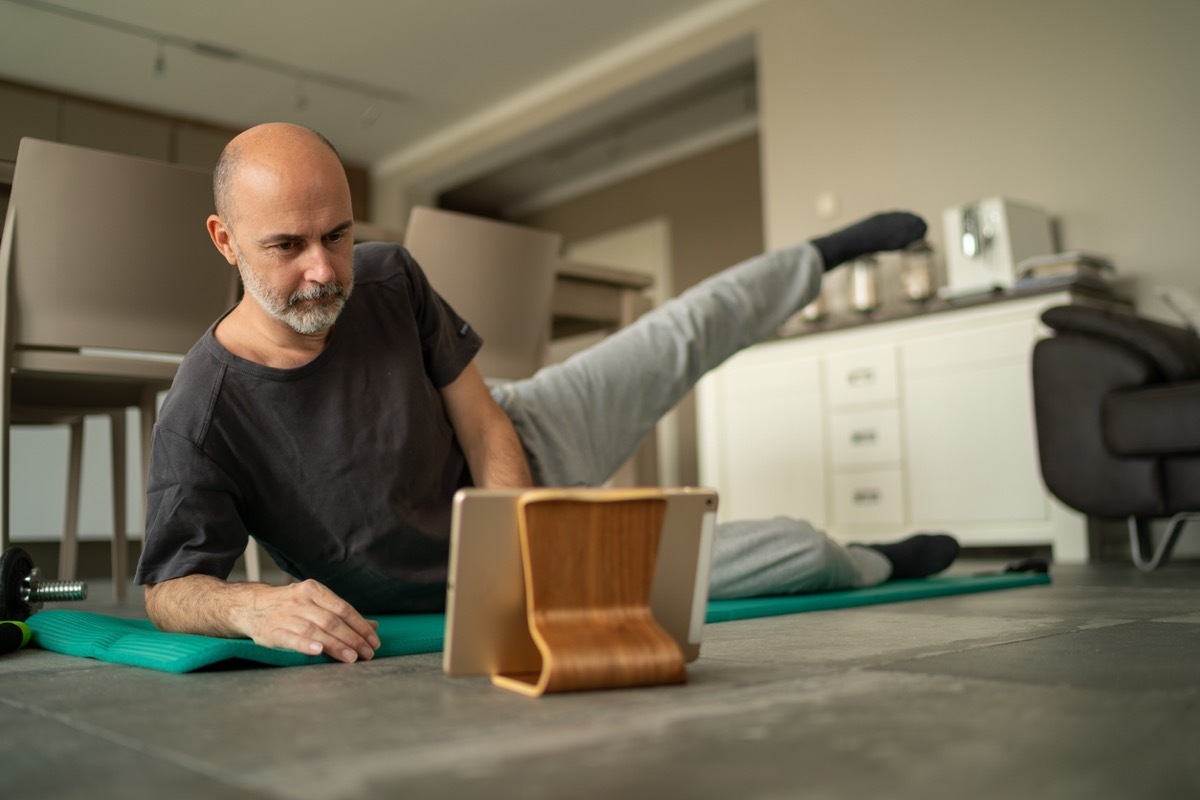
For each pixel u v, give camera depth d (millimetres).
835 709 735
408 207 6906
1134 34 3668
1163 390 2617
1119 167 3693
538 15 5074
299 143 1142
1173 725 665
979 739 632
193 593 1147
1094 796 506
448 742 661
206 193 2041
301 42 5293
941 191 4188
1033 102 3930
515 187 7465
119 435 2537
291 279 1149
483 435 1480
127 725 751
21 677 1040
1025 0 3963
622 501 878
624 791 531
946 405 3416
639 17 5129
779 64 4773
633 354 1812
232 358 1229
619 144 6648
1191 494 2633
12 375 2170
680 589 925
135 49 5289
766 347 3943
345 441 1295
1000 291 3328
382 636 1188
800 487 3818
